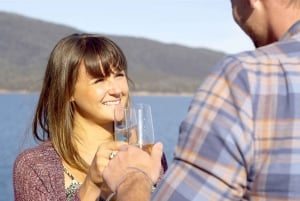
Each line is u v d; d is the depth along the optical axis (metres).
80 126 3.58
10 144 40.81
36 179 3.46
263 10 2.04
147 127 2.86
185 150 1.92
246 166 1.85
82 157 3.56
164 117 89.50
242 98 1.87
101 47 3.50
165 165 3.44
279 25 2.01
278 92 1.88
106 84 3.54
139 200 2.18
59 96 3.55
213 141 1.86
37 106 3.73
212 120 1.88
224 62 1.97
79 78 3.52
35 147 3.58
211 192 1.85
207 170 1.86
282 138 1.85
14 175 3.53
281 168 1.84
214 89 1.93
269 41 2.07
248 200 1.89
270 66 1.92
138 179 2.26
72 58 3.52
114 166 2.34
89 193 2.93
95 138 3.59
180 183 1.90
